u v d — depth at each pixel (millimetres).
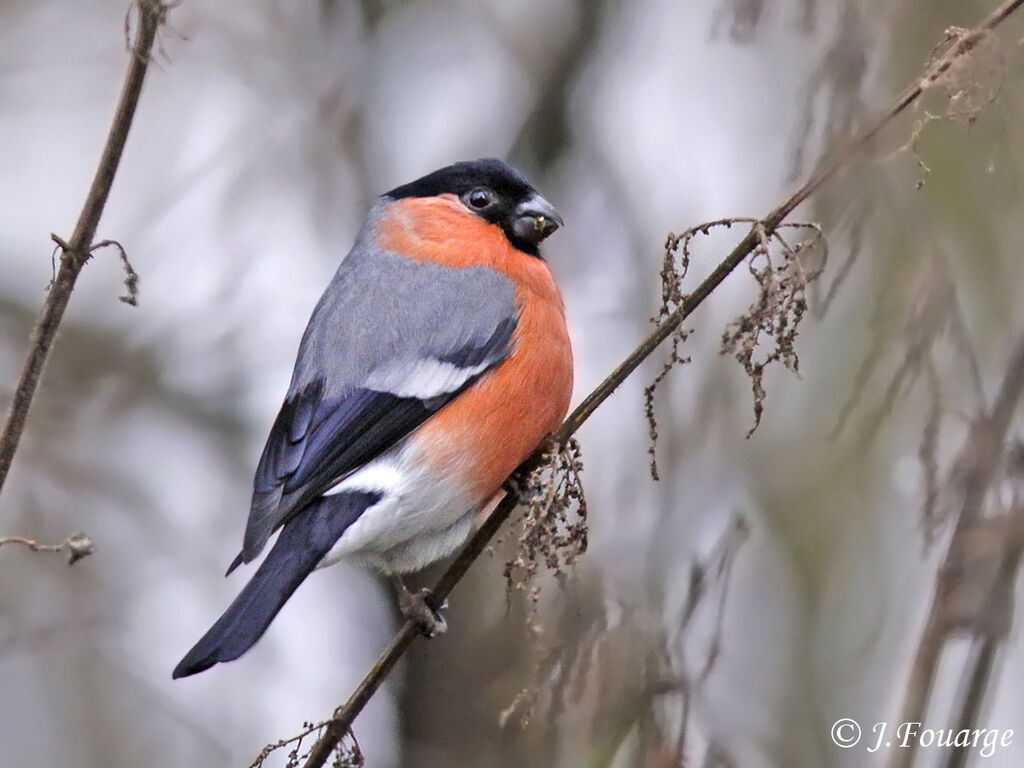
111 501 10617
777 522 8750
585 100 10969
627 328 10234
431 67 11438
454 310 8219
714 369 9289
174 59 10945
